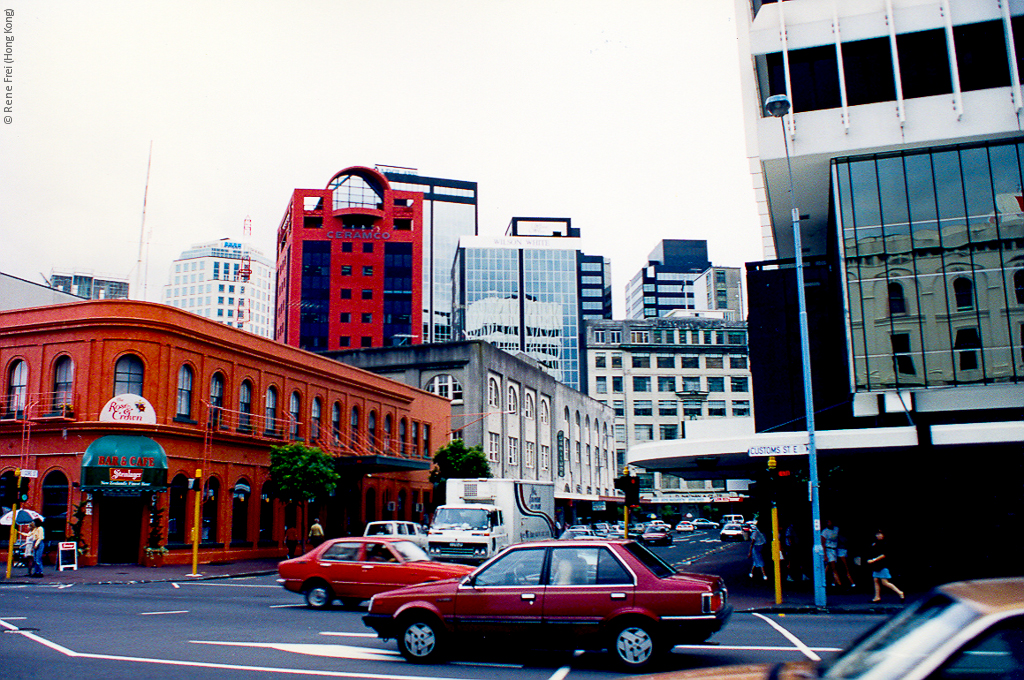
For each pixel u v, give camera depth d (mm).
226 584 25156
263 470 38125
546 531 34188
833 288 33531
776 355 33844
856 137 30000
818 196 34219
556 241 137000
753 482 43469
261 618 16156
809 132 30438
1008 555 26203
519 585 10898
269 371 39281
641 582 10539
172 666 10656
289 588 18109
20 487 26656
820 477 27719
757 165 32188
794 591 22859
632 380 114375
